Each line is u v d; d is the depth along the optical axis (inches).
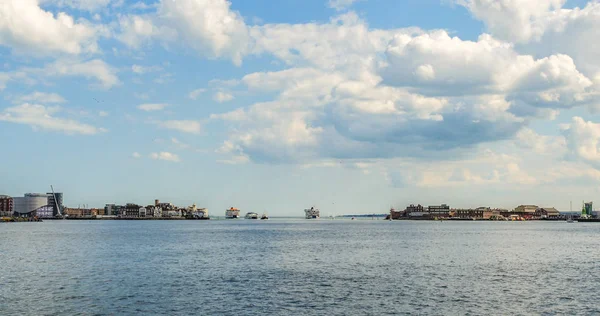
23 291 2496.3
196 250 4909.0
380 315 2026.3
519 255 4372.5
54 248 5132.9
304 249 5036.9
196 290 2541.8
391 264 3651.6
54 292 2474.2
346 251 4783.5
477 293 2464.3
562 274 3120.1
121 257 4156.0
